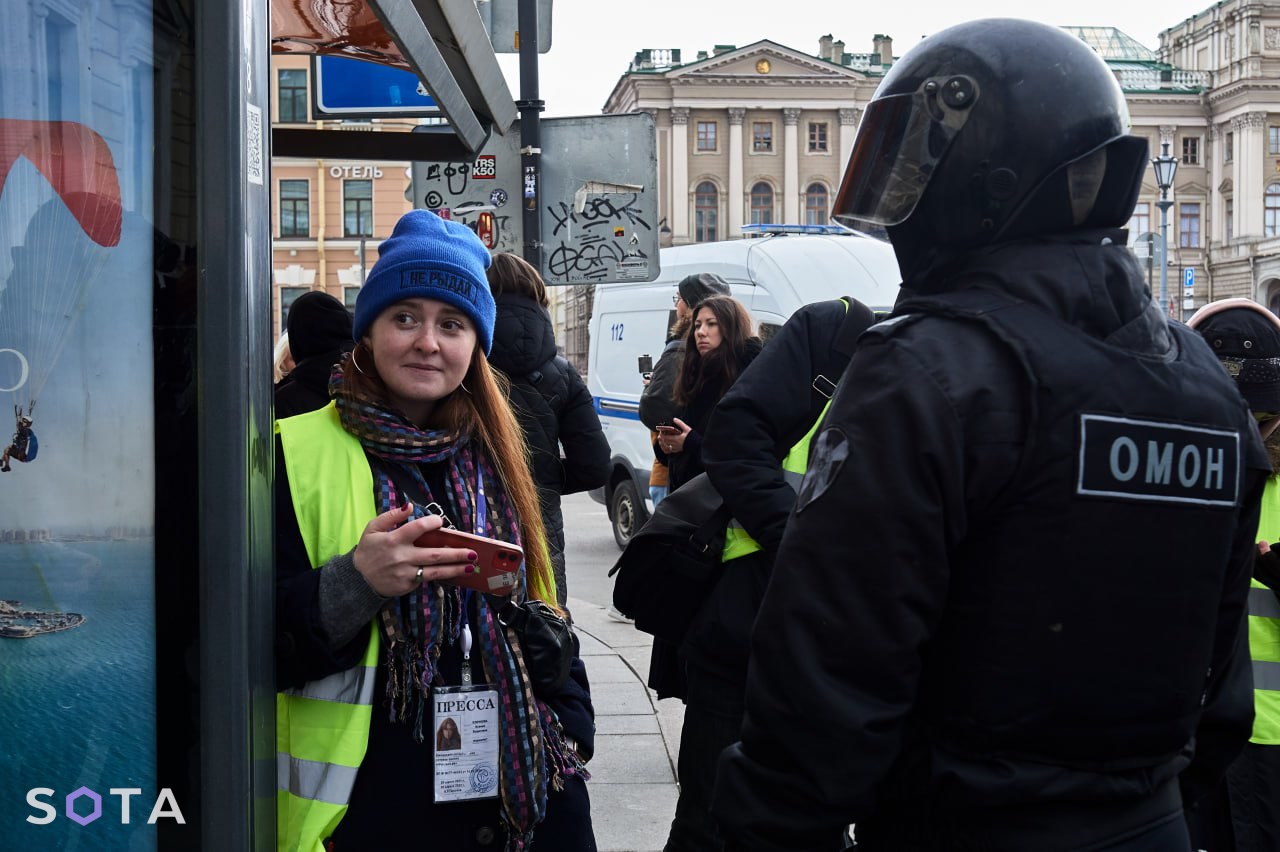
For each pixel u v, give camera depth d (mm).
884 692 1521
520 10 6574
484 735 1962
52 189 1631
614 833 4062
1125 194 1676
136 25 1625
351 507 1966
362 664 1903
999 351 1562
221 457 1636
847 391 1616
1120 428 1554
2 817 1649
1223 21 68688
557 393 4359
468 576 1836
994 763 1552
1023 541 1528
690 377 4660
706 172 69375
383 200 35250
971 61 1682
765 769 1574
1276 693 2859
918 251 1764
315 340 3631
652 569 3139
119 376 1638
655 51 71000
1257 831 2830
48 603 1640
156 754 1646
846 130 69500
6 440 1630
